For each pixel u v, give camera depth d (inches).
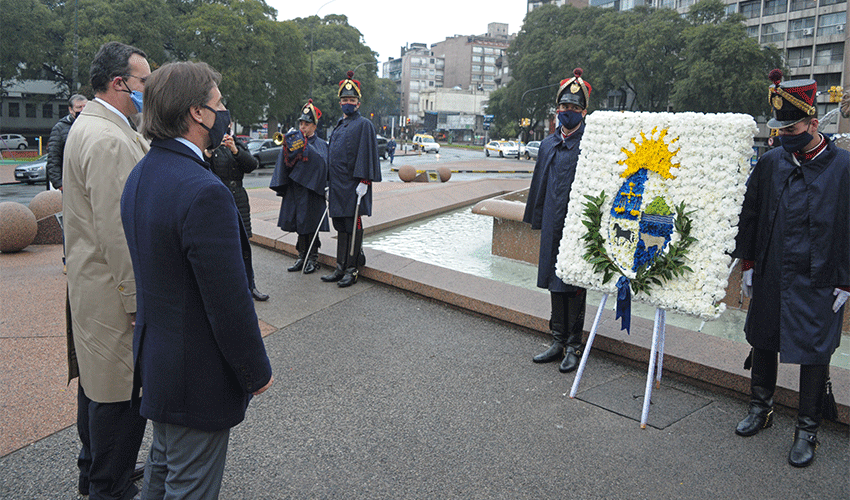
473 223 444.1
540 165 180.7
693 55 1756.9
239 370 78.3
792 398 145.9
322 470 122.4
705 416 147.4
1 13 1421.0
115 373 102.1
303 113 267.3
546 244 174.6
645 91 1971.0
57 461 123.3
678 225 142.2
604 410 149.9
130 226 79.5
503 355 183.9
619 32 1998.0
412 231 408.2
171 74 78.2
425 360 179.2
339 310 223.5
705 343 174.1
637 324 191.0
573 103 169.8
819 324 126.3
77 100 261.0
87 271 100.9
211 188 74.5
